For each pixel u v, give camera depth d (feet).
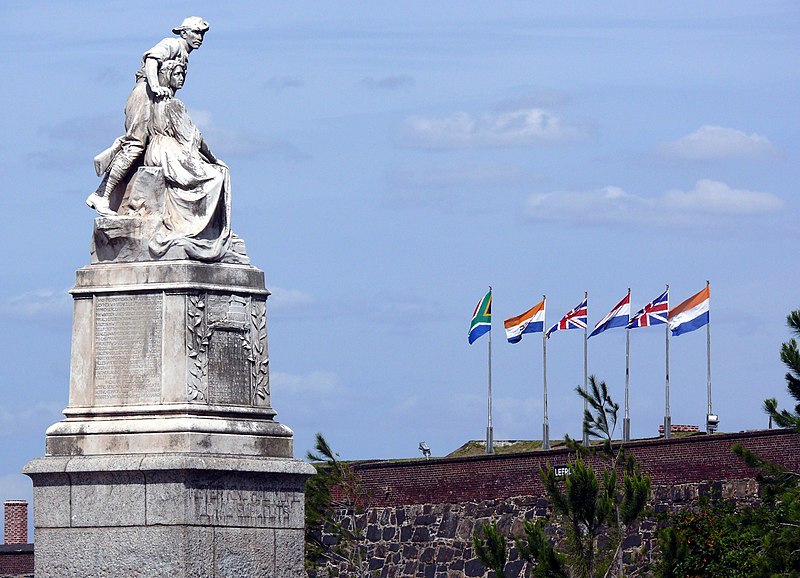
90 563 176.76
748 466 299.38
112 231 180.55
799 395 262.26
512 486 328.90
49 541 178.09
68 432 178.50
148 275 179.22
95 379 179.63
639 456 312.50
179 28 187.62
